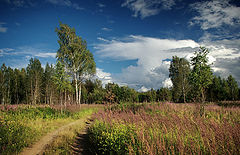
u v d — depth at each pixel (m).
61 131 10.55
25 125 10.20
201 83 12.45
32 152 6.90
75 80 27.98
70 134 9.66
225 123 5.76
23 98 57.38
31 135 8.88
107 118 9.91
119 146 5.33
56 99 38.75
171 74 39.72
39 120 13.58
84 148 7.38
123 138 5.82
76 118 17.67
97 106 31.11
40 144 8.02
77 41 28.56
